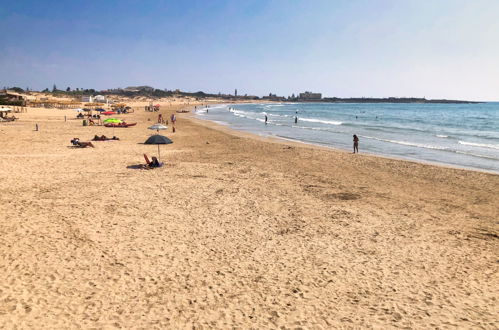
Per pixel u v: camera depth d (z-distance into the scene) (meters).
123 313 6.53
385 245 10.03
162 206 12.98
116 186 15.39
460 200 14.94
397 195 15.62
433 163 25.12
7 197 12.97
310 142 36.31
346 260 9.05
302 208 13.31
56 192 14.02
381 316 6.67
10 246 9.02
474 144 35.78
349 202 14.32
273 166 21.70
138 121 59.22
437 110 161.75
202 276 8.06
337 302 7.13
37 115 59.34
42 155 21.84
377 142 36.81
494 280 8.10
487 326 6.38
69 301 6.82
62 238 9.72
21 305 6.58
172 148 28.08
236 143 32.22
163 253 9.16
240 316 6.59
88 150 24.73
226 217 12.09
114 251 9.12
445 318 6.61
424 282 7.98
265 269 8.48
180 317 6.49
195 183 16.58
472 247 9.97
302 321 6.48
